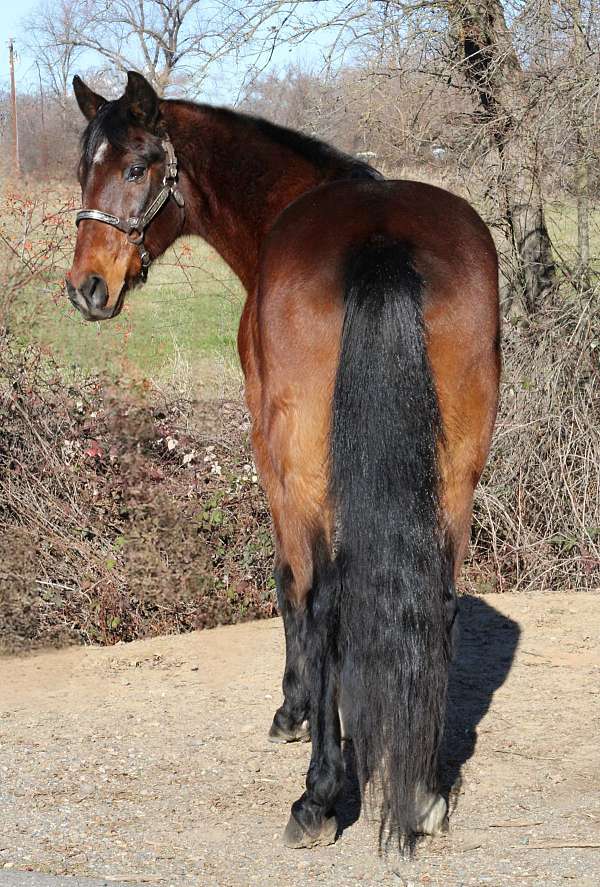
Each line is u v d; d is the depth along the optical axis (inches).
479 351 121.0
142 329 342.0
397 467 111.0
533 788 142.6
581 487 264.5
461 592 257.6
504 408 267.9
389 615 110.5
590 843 124.4
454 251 122.0
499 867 118.8
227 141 161.2
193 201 163.9
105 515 247.9
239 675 198.1
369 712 111.7
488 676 192.9
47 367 264.7
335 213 125.7
